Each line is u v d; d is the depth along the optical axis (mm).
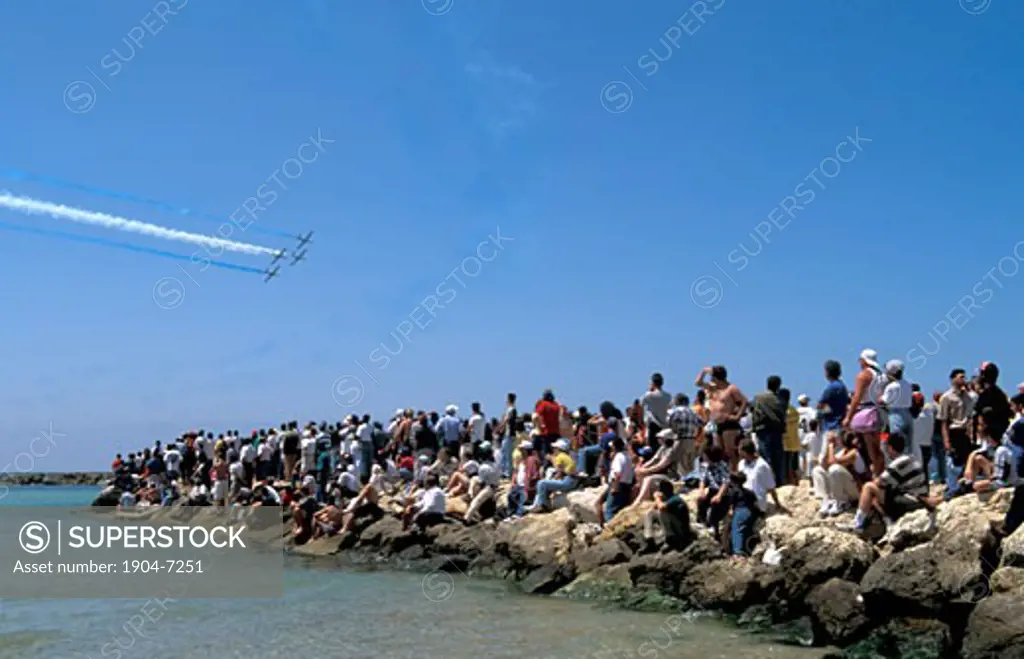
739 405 20703
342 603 19891
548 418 27656
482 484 28234
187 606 19922
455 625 16859
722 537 18938
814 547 15656
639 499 21531
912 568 13969
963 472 19016
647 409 24234
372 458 33906
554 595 20250
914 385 20562
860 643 14125
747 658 13672
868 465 18609
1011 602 12531
